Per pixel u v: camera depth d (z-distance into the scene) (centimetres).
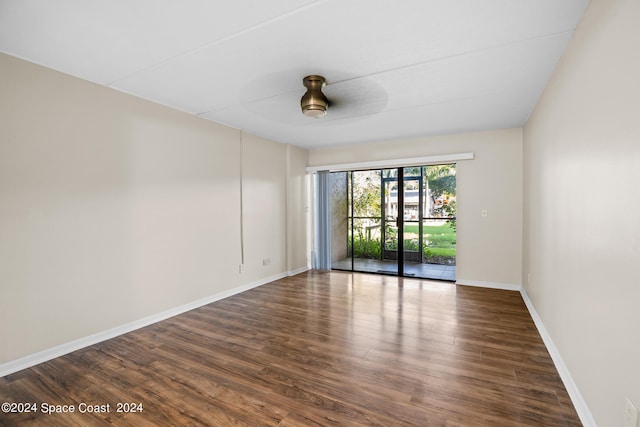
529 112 356
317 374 220
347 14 176
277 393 198
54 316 246
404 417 174
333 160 570
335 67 244
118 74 257
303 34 198
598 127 157
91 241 270
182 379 214
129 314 298
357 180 567
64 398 193
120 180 292
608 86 145
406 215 528
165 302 333
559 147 230
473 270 461
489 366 228
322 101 262
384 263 549
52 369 227
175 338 281
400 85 280
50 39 204
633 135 122
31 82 234
